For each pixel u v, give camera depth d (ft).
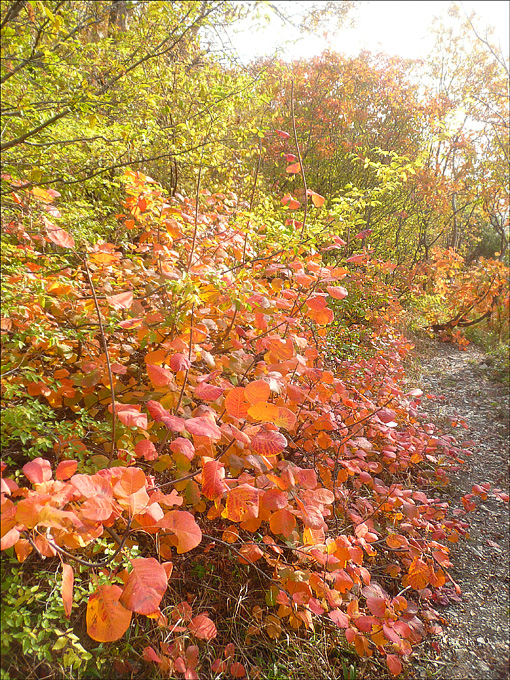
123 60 11.80
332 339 17.52
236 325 8.74
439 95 38.68
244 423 6.77
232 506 5.25
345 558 6.68
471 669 8.06
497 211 38.91
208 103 13.73
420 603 9.24
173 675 5.95
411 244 40.22
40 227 7.47
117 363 6.96
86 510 4.16
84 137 9.78
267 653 7.08
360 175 33.45
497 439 16.81
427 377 23.43
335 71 34.68
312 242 10.41
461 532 11.60
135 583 4.31
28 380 6.10
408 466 12.82
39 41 9.80
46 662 5.11
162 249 8.28
